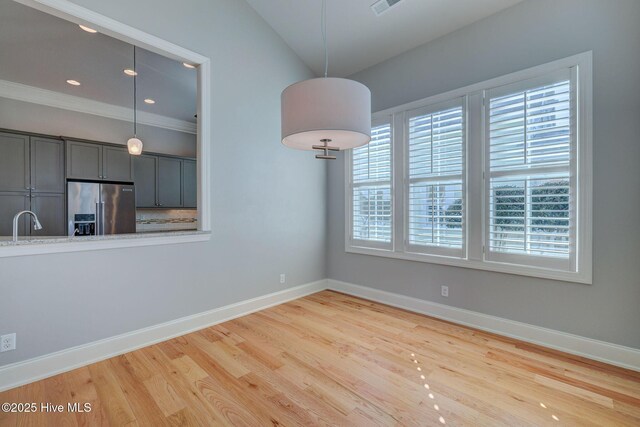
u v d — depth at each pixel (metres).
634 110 2.14
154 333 2.67
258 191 3.50
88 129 4.77
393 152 3.58
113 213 4.64
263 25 3.54
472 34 2.94
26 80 4.04
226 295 3.20
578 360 2.32
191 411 1.77
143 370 2.21
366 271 3.91
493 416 1.72
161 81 4.12
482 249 2.88
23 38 3.09
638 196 2.14
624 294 2.20
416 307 3.41
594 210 2.29
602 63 2.25
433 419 1.70
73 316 2.25
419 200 3.34
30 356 2.07
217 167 3.11
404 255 3.48
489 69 2.83
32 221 3.98
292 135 1.80
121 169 4.81
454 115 3.06
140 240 2.57
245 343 2.65
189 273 2.91
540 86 2.53
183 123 5.92
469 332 2.86
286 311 3.46
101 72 3.84
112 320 2.44
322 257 4.34
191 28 2.88
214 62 3.06
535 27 2.56
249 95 3.39
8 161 3.84
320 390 1.97
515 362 2.30
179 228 6.08
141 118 5.35
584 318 2.37
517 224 2.66
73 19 2.24
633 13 2.13
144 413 1.75
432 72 3.23
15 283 2.02
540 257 2.55
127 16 2.47
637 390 1.94
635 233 2.15
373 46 3.51
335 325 3.04
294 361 2.33
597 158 2.28
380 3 2.95
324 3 3.12
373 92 3.79
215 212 3.10
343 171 4.16
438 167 3.18
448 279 3.15
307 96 1.70
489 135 2.82
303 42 3.74
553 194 2.48
